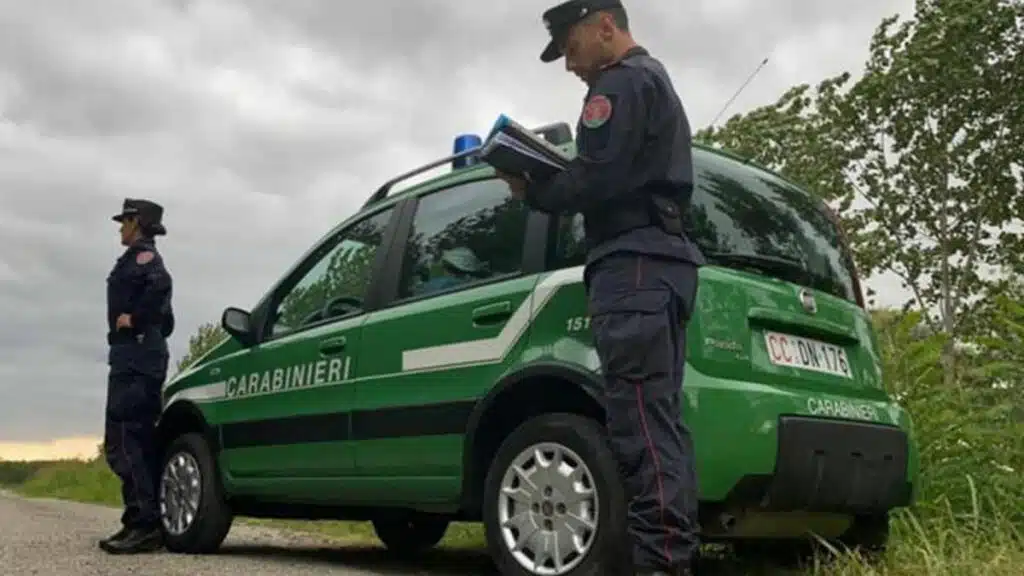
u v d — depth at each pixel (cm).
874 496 410
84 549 621
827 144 1538
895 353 592
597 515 379
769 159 1382
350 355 504
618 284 330
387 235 520
